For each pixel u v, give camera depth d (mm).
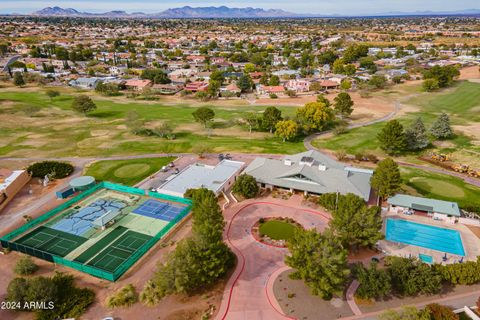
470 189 89312
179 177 93250
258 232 71062
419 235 70188
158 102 191375
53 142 125562
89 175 98938
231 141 127688
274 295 54469
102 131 138750
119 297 53094
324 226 73062
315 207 80188
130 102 190000
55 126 144250
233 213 78375
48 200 85500
